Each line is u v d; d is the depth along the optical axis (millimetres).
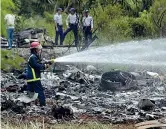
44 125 14570
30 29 37344
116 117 16422
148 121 14977
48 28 48625
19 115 16125
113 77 24125
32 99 18000
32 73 18125
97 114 17047
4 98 19000
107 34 46875
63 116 15922
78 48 35438
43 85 24672
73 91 23328
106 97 21969
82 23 37125
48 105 18828
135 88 24031
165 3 49844
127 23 47688
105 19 47469
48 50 35188
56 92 22641
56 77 27531
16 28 45781
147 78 26672
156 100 20688
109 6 48625
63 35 36562
